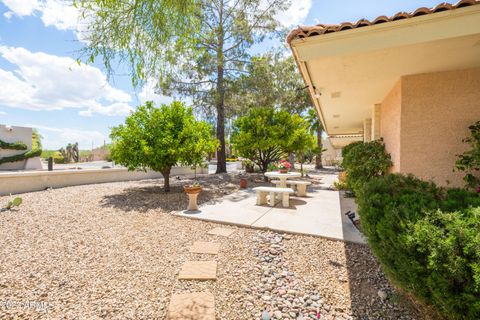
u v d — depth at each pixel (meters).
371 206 2.22
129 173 12.21
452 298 1.48
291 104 18.73
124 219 5.18
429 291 1.66
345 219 5.06
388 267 1.98
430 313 1.94
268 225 4.62
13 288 2.50
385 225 1.93
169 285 2.61
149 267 3.01
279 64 14.34
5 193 7.46
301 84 16.28
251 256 3.35
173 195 7.97
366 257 3.31
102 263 3.11
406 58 3.35
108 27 2.16
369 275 2.83
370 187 2.48
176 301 2.32
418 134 4.00
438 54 3.21
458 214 1.69
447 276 1.49
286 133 11.62
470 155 3.56
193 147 7.64
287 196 6.27
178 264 3.10
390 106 5.00
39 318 2.06
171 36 2.37
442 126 3.85
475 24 2.46
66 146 28.84
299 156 17.56
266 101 13.12
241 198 7.59
